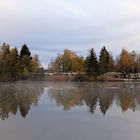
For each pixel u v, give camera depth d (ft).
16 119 91.09
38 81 448.24
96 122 86.79
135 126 80.69
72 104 134.41
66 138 66.64
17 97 168.96
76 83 385.70
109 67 528.63
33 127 78.54
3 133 71.15
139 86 308.60
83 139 65.82
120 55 541.75
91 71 463.83
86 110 113.39
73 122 86.53
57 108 118.93
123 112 108.27
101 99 161.17
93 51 467.52
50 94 193.36
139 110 114.11
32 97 169.68
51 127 78.69
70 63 530.68
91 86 304.91
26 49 486.79
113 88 268.82
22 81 438.40
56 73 531.50
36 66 506.07
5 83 372.58
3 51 451.94
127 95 190.08
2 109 114.73
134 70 565.12
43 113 104.32
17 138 66.49
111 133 71.82
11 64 435.12
